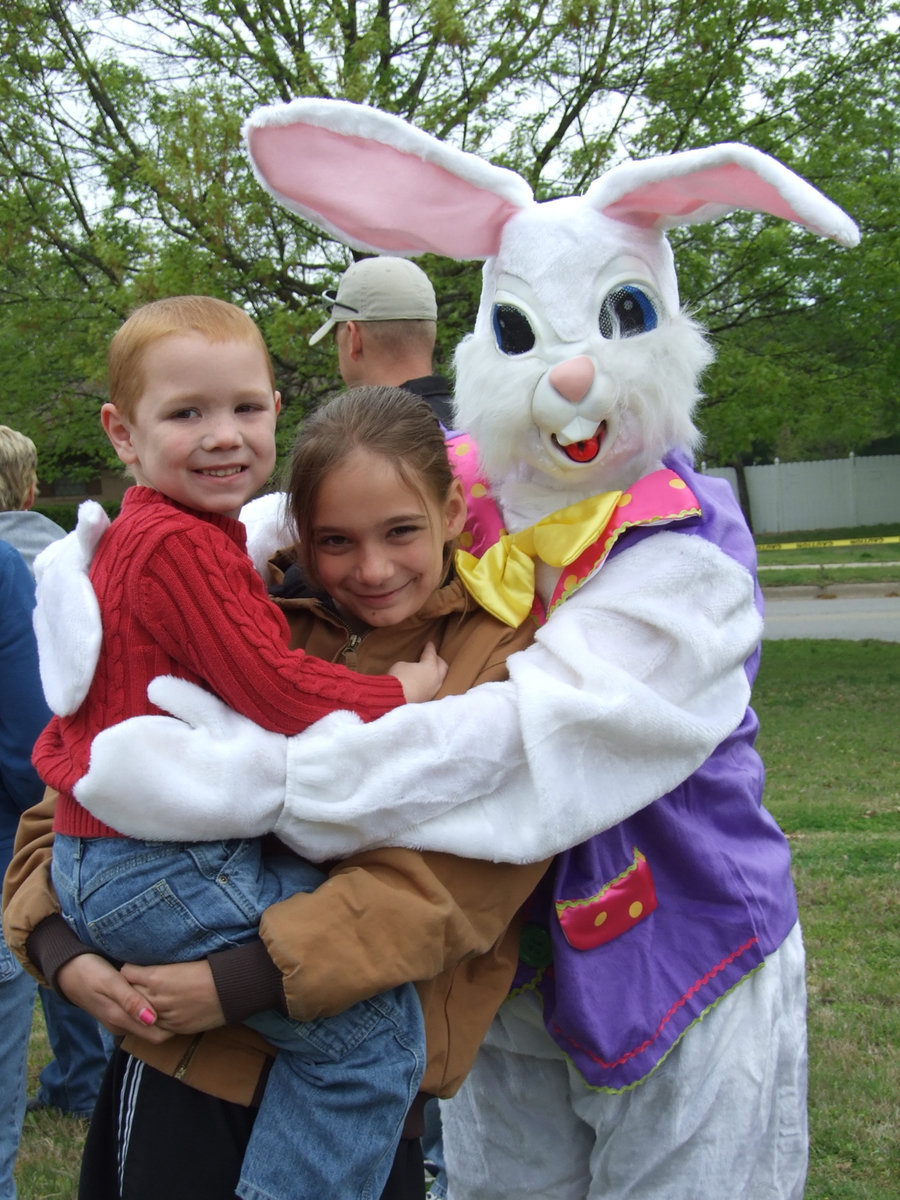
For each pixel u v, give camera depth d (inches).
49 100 396.2
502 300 81.0
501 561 80.1
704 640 74.5
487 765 69.6
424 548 74.7
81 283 416.8
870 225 422.0
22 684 113.3
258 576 69.5
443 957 67.7
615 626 74.4
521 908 80.8
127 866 66.1
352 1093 66.2
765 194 76.3
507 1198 89.1
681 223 82.7
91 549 72.2
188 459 68.9
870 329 447.8
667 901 81.3
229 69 378.6
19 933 73.2
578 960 76.8
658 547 77.3
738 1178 80.9
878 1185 126.1
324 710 67.9
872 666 482.0
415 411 76.3
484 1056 88.7
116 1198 72.6
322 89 348.8
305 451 74.3
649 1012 78.1
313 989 63.2
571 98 380.2
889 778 306.7
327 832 67.2
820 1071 148.8
